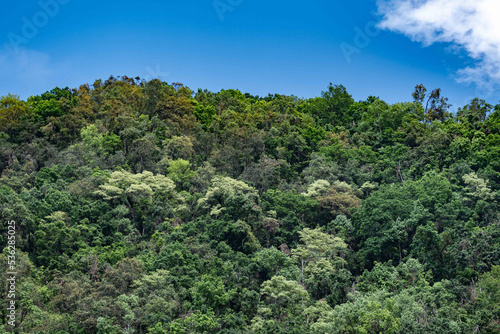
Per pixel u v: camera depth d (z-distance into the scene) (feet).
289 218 256.11
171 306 190.80
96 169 269.85
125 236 236.43
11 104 331.16
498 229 221.46
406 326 169.68
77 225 227.40
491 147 301.02
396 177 307.99
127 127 313.73
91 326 179.32
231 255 223.71
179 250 217.56
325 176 301.84
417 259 221.46
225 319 187.73
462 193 270.67
